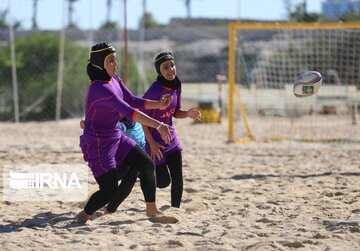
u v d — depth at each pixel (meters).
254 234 13.63
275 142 36.03
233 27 35.47
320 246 12.66
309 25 33.75
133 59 65.75
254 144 35.06
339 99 53.28
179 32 94.44
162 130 13.69
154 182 15.05
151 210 15.28
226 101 59.38
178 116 15.96
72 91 58.97
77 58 60.16
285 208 16.88
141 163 14.63
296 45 51.00
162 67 15.41
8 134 42.81
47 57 59.69
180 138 38.94
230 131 36.06
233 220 15.31
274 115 49.69
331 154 30.06
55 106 58.34
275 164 26.55
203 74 83.44
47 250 12.49
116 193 14.63
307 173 23.67
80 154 29.58
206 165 26.28
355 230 13.91
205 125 49.25
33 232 14.15
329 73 50.56
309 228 14.23
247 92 48.97
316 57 48.62
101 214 15.63
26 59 59.59
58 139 38.50
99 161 14.20
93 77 14.04
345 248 12.43
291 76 51.22
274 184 21.23
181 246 12.61
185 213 16.11
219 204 17.70
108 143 14.23
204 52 88.31
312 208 16.83
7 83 59.22
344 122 50.06
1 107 59.12
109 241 13.16
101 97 13.80
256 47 61.03
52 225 14.84
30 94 58.62
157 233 13.81
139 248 12.49
